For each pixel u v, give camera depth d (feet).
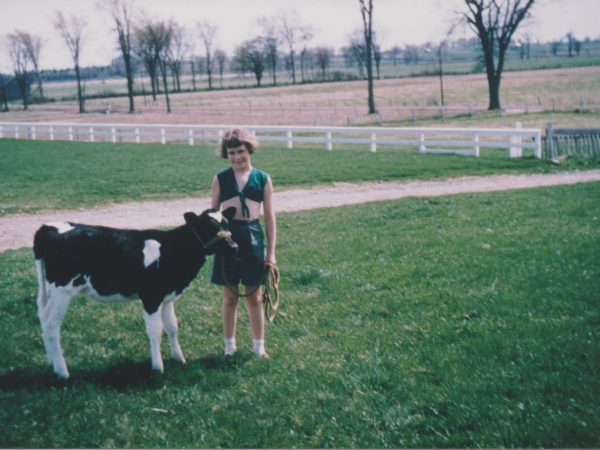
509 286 26.68
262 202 20.62
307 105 257.75
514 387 17.29
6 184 69.46
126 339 23.12
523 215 43.88
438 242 36.37
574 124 131.85
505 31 178.40
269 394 17.95
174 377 19.30
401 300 26.00
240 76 573.74
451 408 16.46
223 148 20.24
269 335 23.26
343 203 57.52
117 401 17.57
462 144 88.58
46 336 19.33
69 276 18.94
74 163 87.66
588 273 27.66
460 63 572.51
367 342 21.85
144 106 299.79
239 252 20.24
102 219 51.98
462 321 23.08
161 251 19.31
